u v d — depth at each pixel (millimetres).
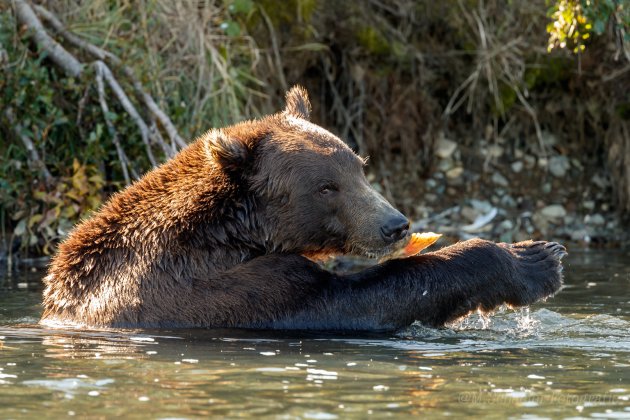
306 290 10273
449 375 7727
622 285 14047
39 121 16672
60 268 10836
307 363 8180
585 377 7695
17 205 16906
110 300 10328
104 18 17938
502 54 20953
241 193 10648
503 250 10633
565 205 20891
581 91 21453
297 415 6430
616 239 19953
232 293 10203
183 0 18469
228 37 18875
